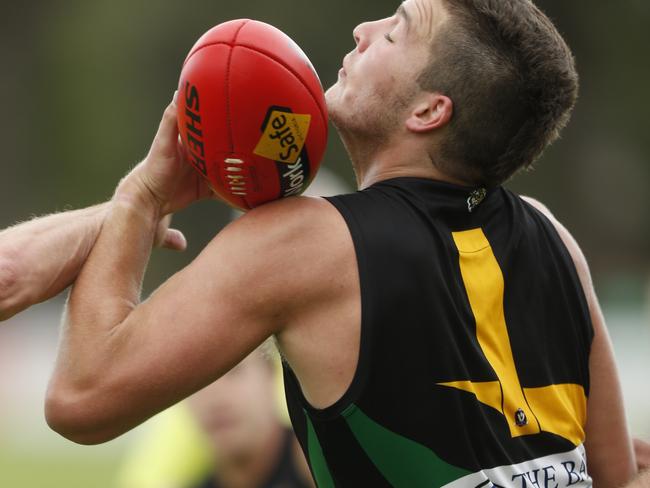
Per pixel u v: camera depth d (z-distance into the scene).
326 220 9.06
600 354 10.48
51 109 107.75
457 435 8.93
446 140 9.66
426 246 9.14
